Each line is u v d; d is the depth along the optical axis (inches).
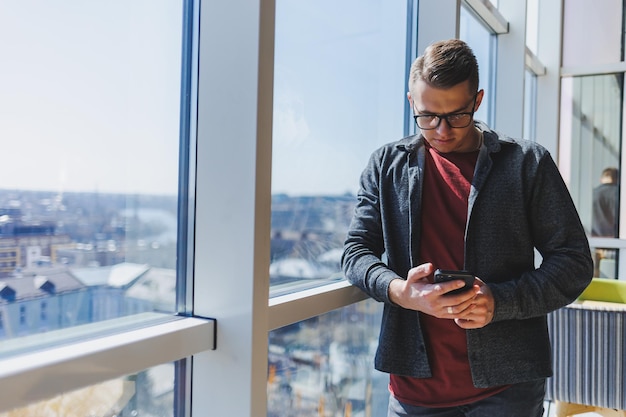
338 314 72.9
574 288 53.4
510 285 52.7
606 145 177.0
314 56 66.9
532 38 174.4
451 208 57.7
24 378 32.5
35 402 33.2
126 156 43.8
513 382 54.3
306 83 65.3
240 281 47.4
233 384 47.7
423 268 51.1
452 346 56.7
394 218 60.1
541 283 52.4
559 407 117.3
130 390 43.9
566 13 181.9
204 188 49.3
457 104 54.4
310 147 66.6
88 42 40.4
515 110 146.6
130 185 44.1
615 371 104.0
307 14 65.2
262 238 47.9
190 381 49.7
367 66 80.8
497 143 56.9
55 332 37.9
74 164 39.3
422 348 56.9
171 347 43.5
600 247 176.6
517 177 55.3
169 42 48.0
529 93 179.0
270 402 59.4
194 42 50.1
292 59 62.6
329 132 70.7
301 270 65.3
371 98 82.4
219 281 48.4
